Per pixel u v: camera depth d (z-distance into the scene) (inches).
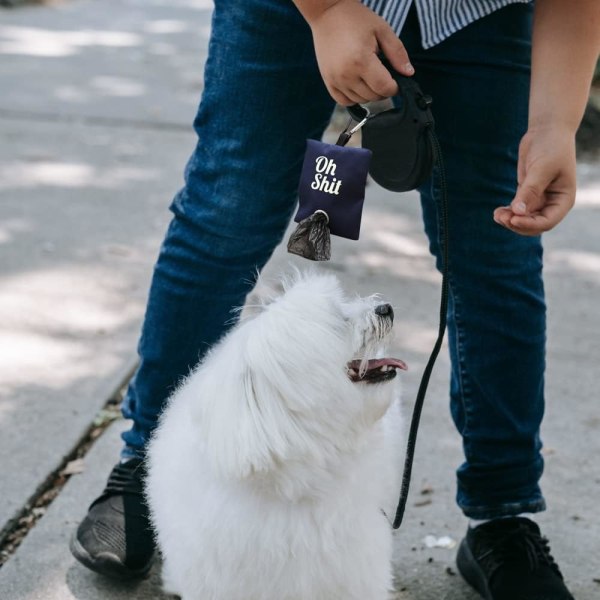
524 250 107.6
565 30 98.2
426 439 145.9
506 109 103.0
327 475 91.4
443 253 94.3
